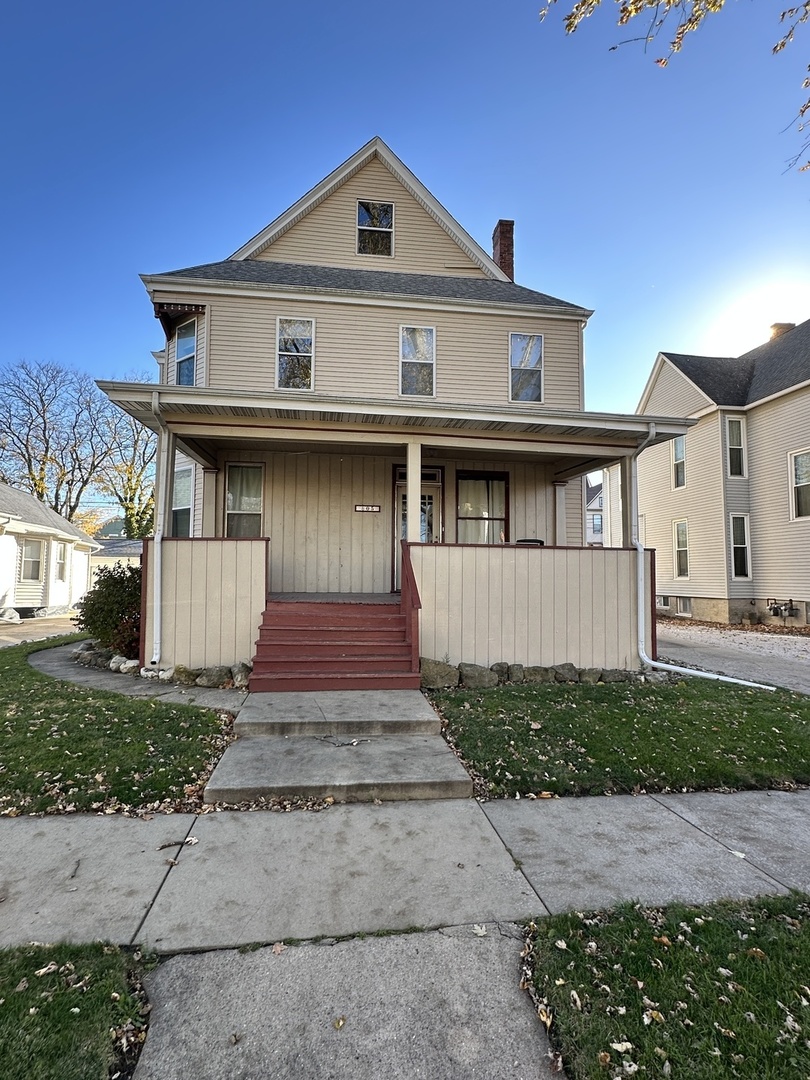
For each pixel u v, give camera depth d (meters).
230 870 2.91
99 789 3.81
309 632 7.04
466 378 10.63
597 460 9.80
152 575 7.27
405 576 7.54
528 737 5.00
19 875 2.84
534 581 7.70
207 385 9.84
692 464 17.78
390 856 3.09
